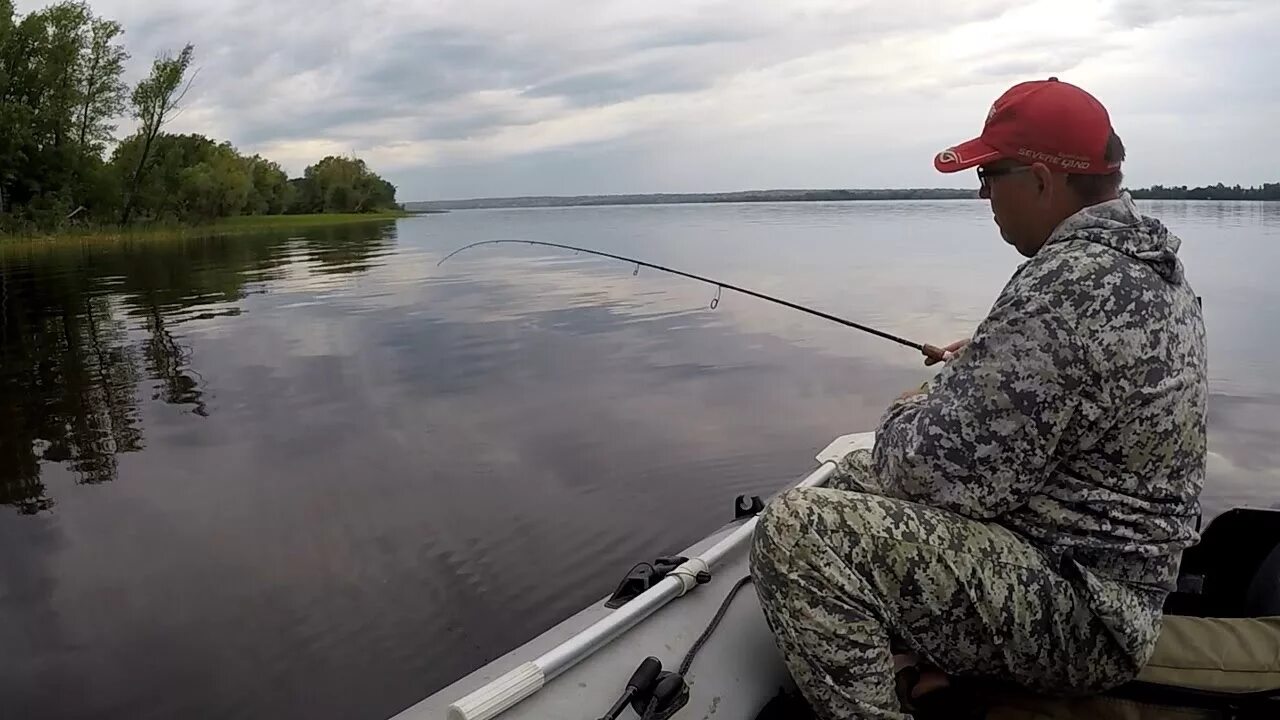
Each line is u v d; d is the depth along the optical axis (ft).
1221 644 5.28
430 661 10.07
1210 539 6.52
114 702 9.43
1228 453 16.67
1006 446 4.59
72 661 10.23
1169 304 4.52
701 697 5.52
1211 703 5.06
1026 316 4.50
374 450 17.47
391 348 28.66
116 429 19.70
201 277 56.34
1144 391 4.45
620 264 61.26
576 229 118.83
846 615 4.86
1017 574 4.74
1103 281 4.42
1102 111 4.83
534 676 5.39
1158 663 5.16
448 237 106.93
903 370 24.11
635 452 16.97
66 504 15.12
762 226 118.73
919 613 4.85
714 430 18.38
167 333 32.99
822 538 4.87
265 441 18.35
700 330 31.17
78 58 111.45
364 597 11.53
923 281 45.80
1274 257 56.59
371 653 10.26
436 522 13.79
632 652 5.91
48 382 24.84
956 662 5.03
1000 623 4.76
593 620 6.64
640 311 36.35
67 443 18.71
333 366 25.95
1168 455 4.61
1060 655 4.84
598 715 5.24
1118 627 4.70
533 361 25.82
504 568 12.16
